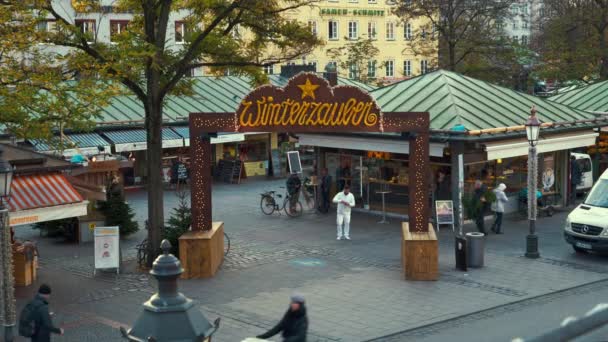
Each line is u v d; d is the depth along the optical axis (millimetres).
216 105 43531
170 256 7312
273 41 23297
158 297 7191
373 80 63219
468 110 29391
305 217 31234
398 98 31594
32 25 20500
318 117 21312
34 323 13312
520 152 28531
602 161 37500
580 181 34344
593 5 52875
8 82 20688
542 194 31312
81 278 21453
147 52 20531
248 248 25234
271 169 45000
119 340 15656
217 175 43188
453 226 27844
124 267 22766
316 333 15984
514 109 30812
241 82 47312
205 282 20656
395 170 30844
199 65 22734
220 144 43594
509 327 16062
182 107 42312
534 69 55344
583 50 50750
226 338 15688
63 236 27781
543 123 29891
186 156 41969
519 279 20734
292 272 21734
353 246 25453
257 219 30875
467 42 53719
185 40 22953
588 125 31500
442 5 52969
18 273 20516
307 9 73375
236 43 23266
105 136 37375
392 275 21281
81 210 20203
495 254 24000
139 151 40438
